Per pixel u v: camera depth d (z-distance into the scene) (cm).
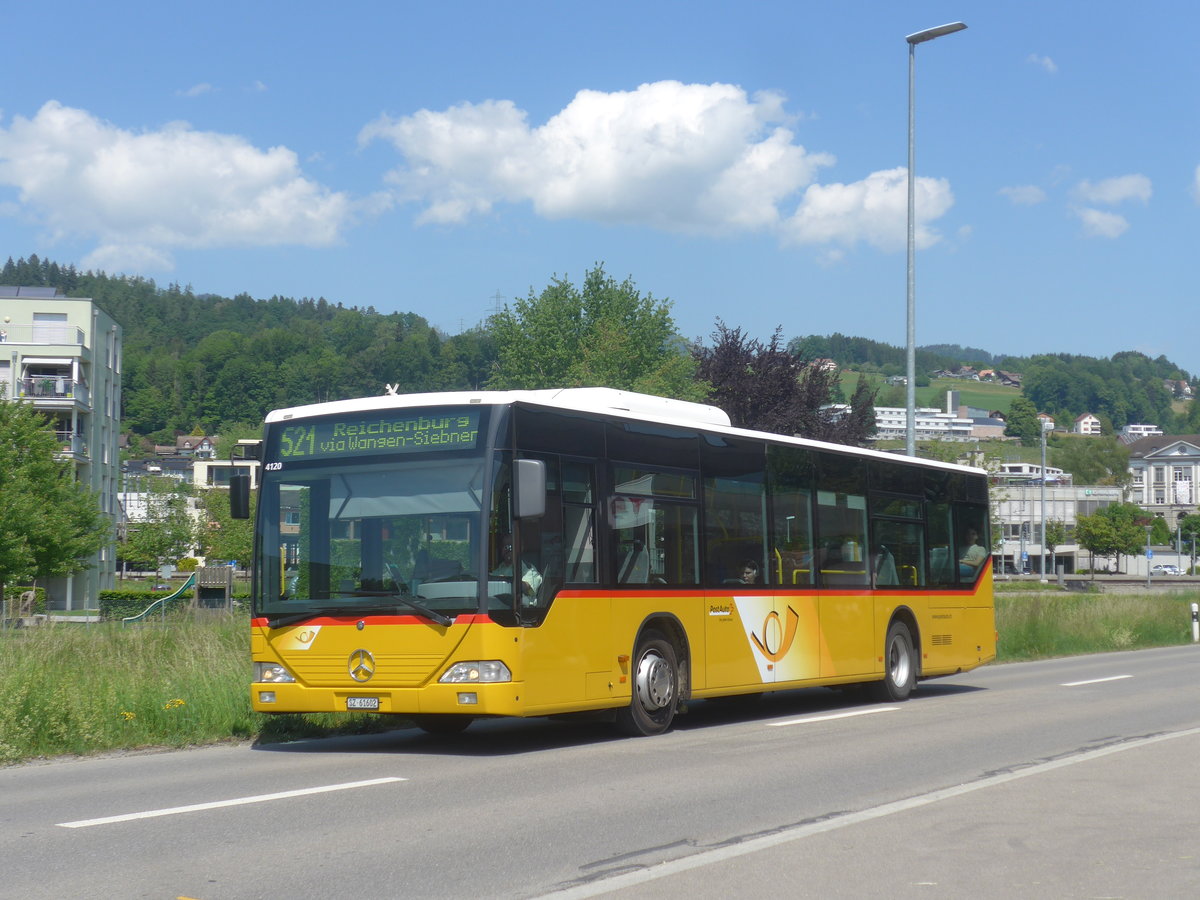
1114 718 1488
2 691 1238
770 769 1077
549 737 1342
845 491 1702
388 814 860
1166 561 12444
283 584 1219
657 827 816
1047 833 796
